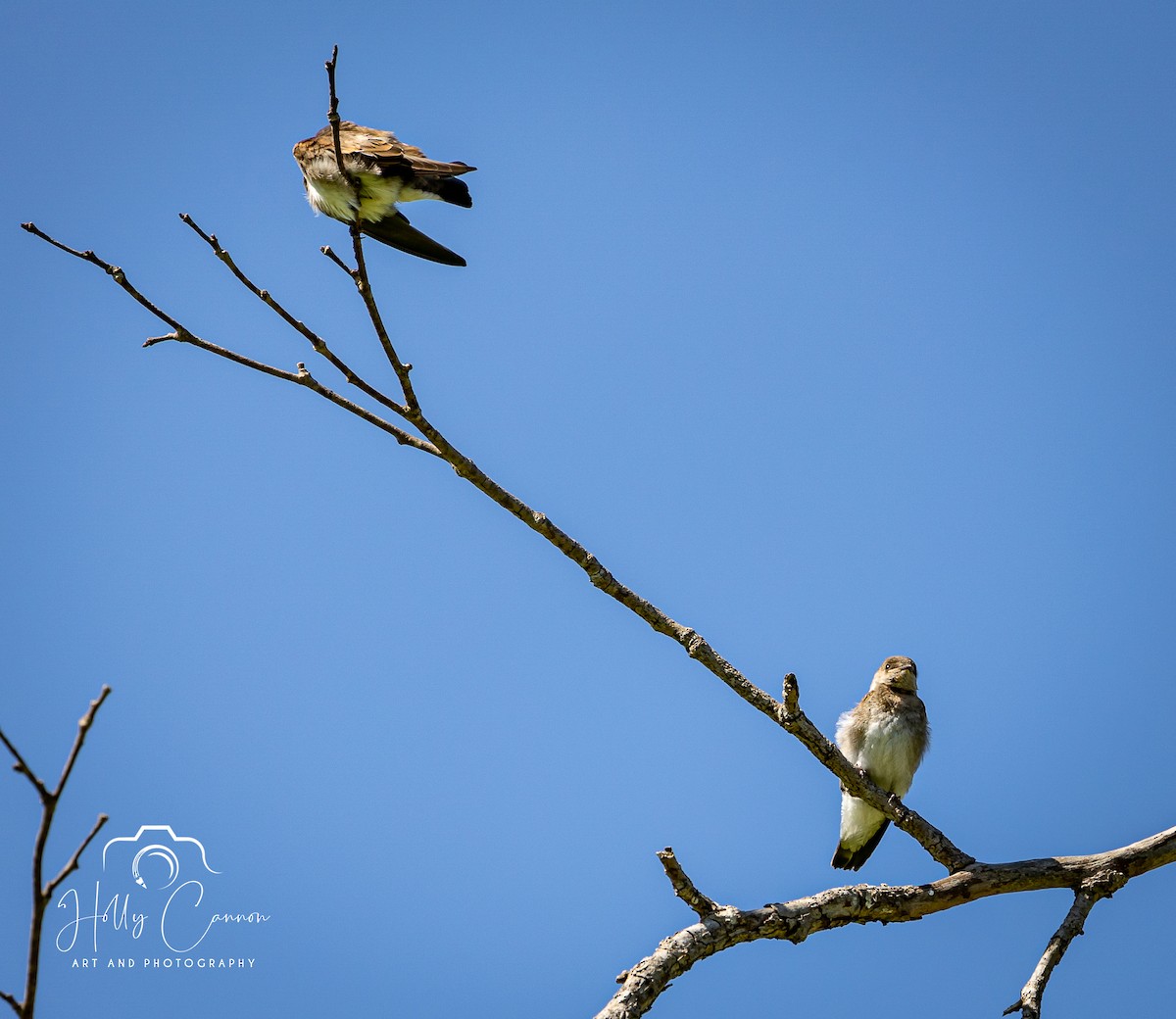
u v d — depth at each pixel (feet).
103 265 30.37
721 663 36.24
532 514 34.32
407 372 31.81
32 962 17.80
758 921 33.40
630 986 30.96
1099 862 37.19
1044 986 32.89
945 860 37.35
